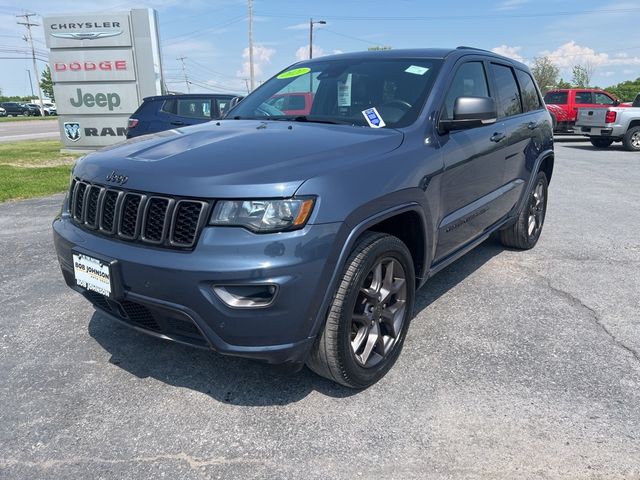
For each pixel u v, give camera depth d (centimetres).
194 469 233
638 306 408
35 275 476
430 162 320
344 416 270
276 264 235
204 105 1159
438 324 374
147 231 256
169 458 240
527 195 508
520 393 289
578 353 333
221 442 251
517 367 316
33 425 263
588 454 241
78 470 233
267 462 238
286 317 242
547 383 299
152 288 250
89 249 275
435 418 268
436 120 341
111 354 332
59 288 444
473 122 339
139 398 286
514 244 545
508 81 476
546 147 542
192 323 247
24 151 1711
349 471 232
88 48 1583
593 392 290
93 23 1564
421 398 285
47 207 775
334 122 351
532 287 446
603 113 1666
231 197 238
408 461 238
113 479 227
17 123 4453
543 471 231
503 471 231
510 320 381
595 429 259
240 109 416
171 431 259
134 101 1608
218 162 261
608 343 347
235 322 239
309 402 282
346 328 265
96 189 284
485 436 254
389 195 280
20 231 632
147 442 251
